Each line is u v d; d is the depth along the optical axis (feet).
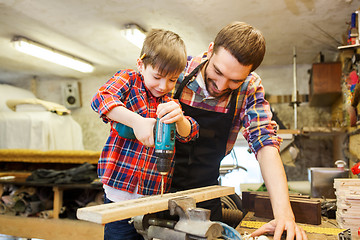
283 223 3.38
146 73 3.60
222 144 4.48
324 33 11.98
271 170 3.86
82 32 12.37
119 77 3.69
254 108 4.29
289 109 16.37
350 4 9.62
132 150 3.78
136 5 9.98
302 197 4.85
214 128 4.34
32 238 10.52
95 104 3.43
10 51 14.67
